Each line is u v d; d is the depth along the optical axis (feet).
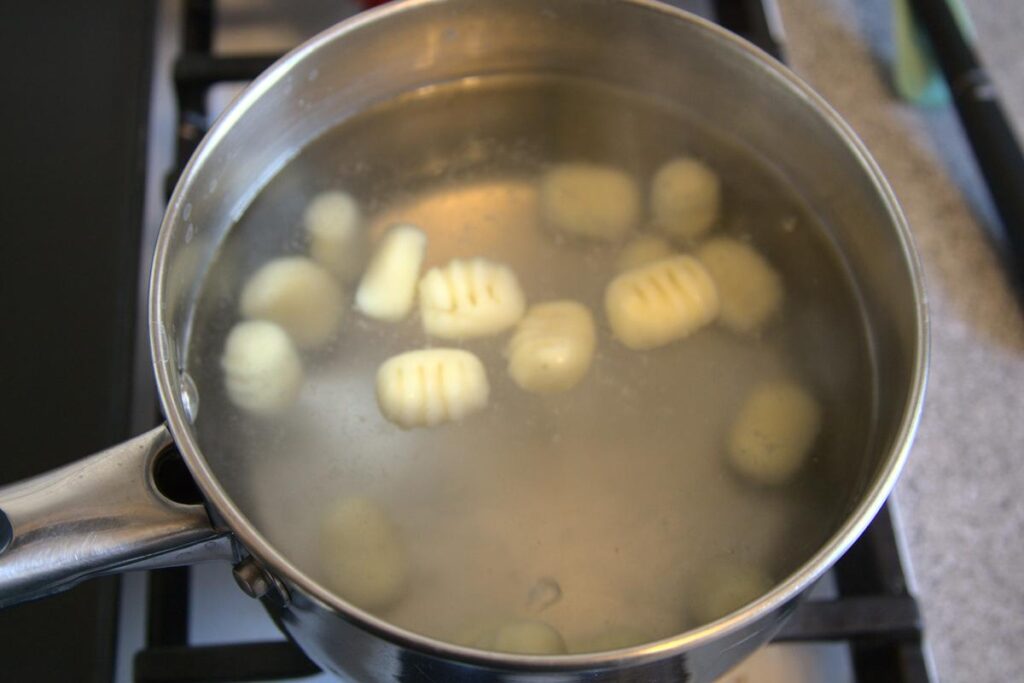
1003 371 1.28
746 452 1.04
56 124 1.29
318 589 0.79
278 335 1.09
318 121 1.16
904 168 1.41
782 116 1.10
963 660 1.14
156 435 0.88
